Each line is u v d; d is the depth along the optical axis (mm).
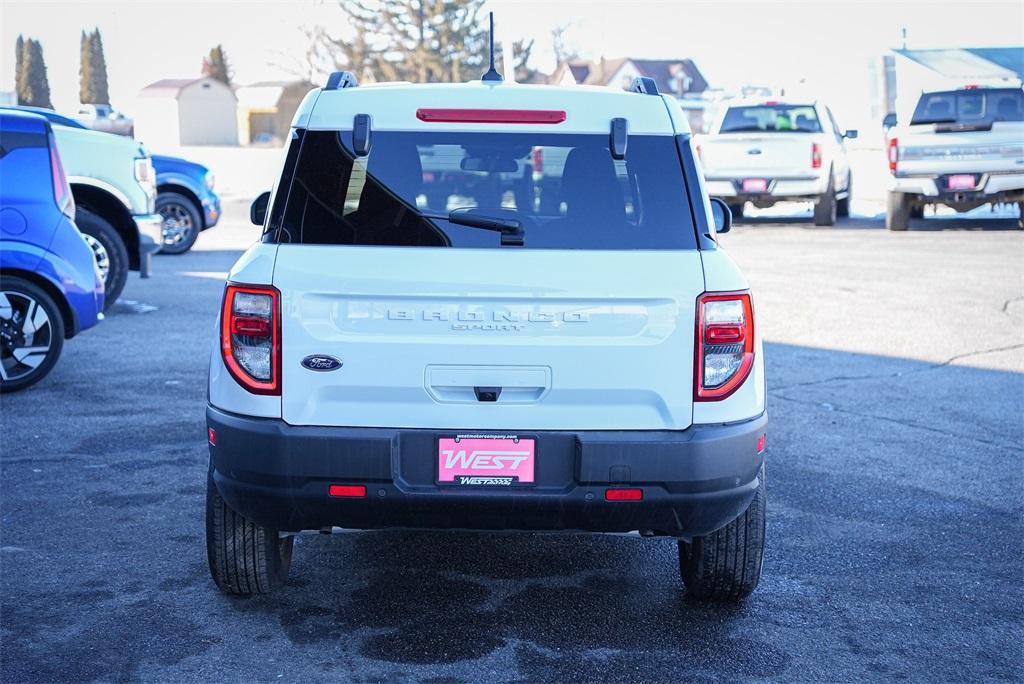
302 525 3814
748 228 20312
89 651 3893
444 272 3674
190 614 4227
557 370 3695
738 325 3748
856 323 10805
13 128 7965
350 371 3684
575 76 95750
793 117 20844
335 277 3676
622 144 3865
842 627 4188
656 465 3680
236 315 3723
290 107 86875
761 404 3873
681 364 3725
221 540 4164
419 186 3826
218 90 83125
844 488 5918
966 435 6980
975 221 21219
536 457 3701
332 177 3826
